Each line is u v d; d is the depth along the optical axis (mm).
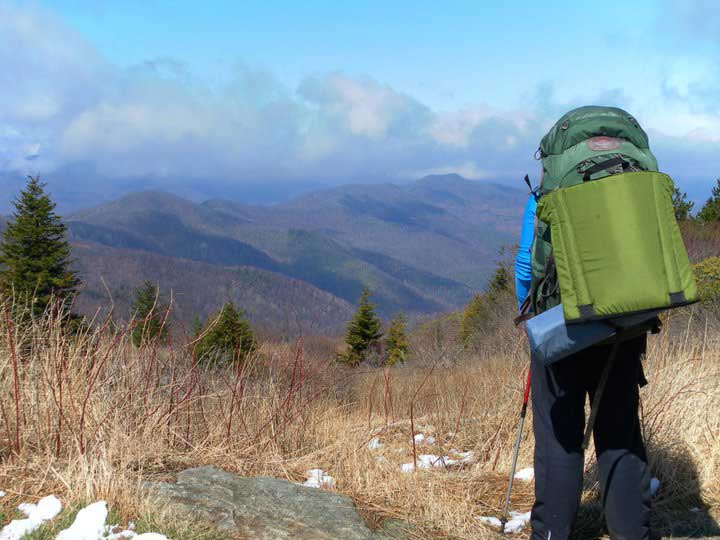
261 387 4320
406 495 3080
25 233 25328
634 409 2355
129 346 3781
